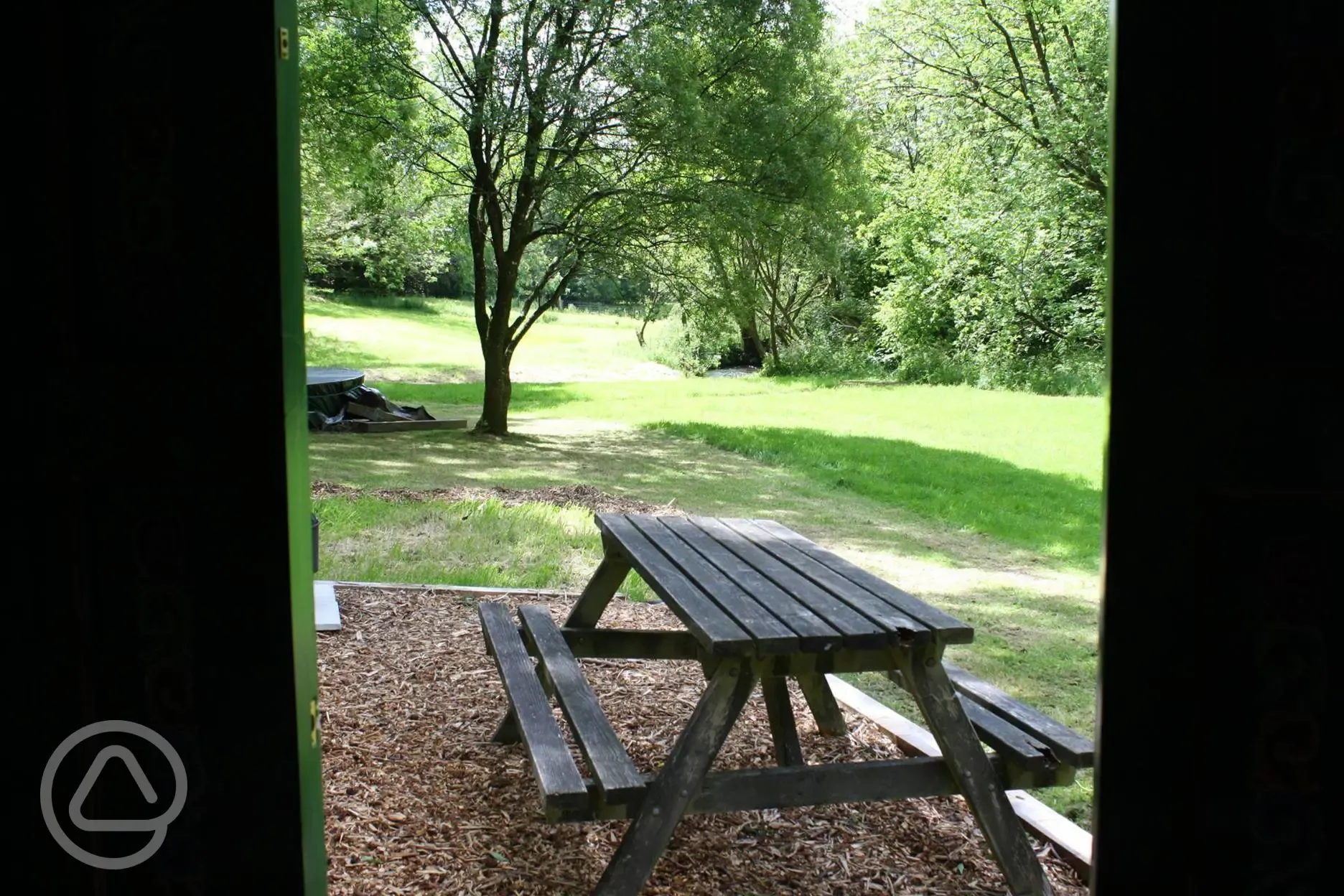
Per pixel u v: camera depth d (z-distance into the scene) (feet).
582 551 24.27
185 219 4.89
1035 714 10.36
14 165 4.83
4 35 4.77
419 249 78.38
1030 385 78.95
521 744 12.60
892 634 8.95
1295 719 4.59
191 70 4.83
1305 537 4.54
